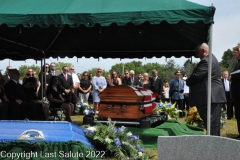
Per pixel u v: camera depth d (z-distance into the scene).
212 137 4.04
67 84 11.91
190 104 6.62
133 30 9.86
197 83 6.47
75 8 5.89
